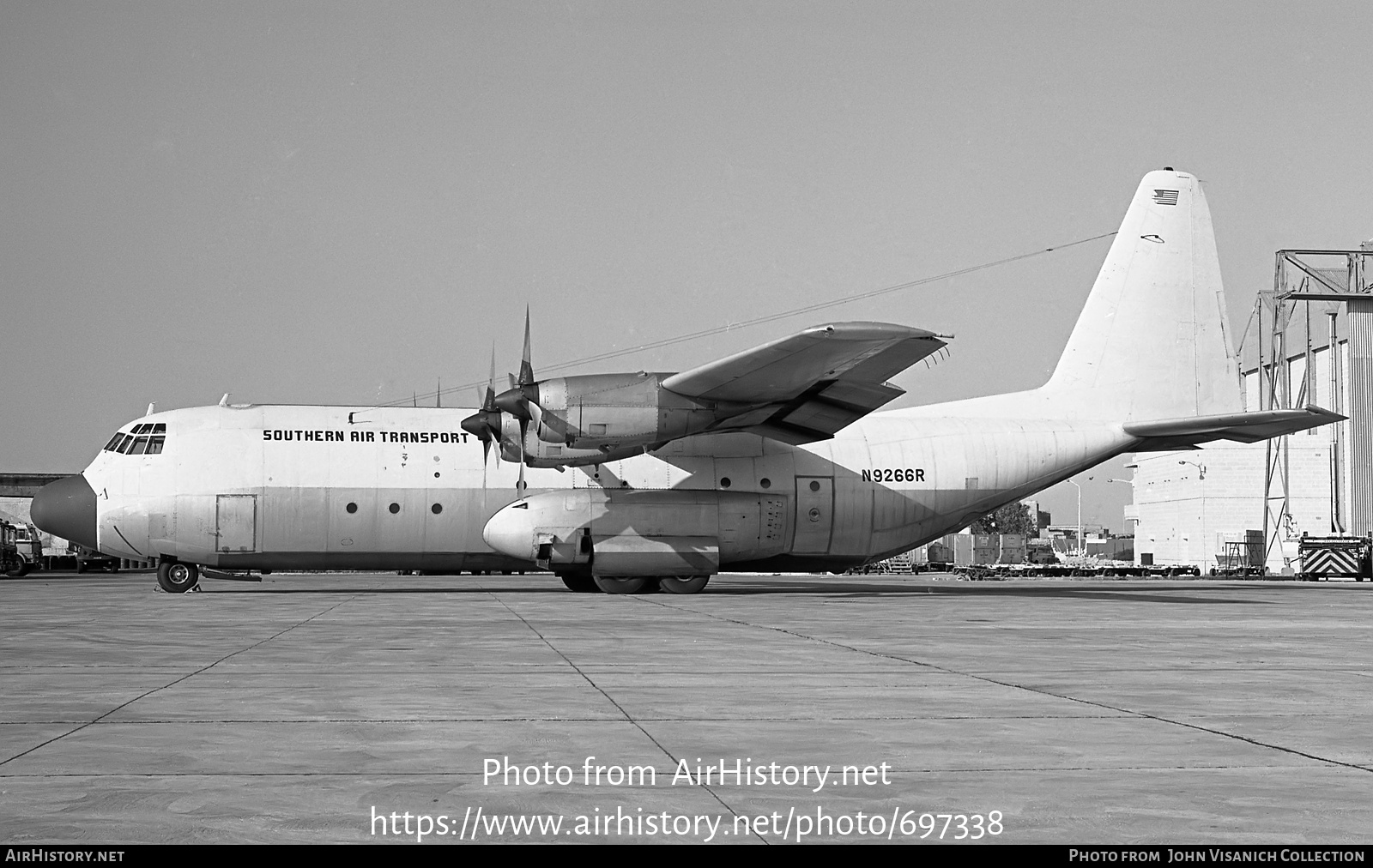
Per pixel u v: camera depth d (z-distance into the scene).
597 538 23.27
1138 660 11.29
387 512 23.50
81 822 4.89
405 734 6.95
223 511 23.17
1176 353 26.34
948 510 25.41
